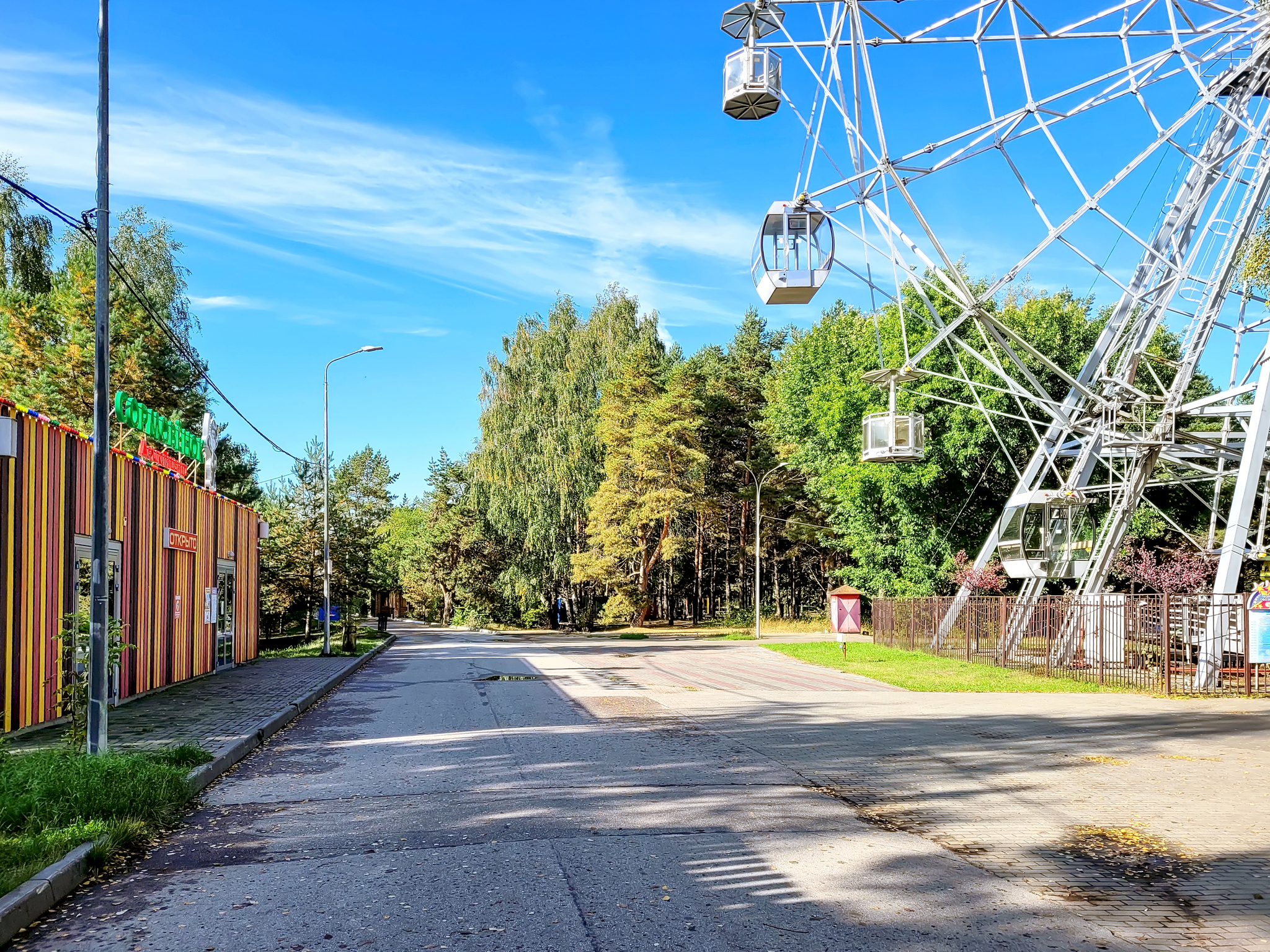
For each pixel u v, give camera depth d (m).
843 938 4.95
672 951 4.78
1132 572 37.62
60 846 6.41
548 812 7.93
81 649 14.59
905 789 8.88
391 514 93.19
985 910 5.38
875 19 21.20
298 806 8.38
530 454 57.44
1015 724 13.95
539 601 60.88
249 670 25.11
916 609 32.62
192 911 5.50
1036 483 28.56
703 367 76.25
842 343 46.81
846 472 42.12
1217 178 26.27
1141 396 26.72
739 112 21.86
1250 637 18.73
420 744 12.11
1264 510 26.02
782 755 10.95
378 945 4.90
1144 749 11.46
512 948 4.84
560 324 60.00
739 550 70.06
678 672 25.36
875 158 21.39
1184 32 21.08
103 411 10.07
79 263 38.19
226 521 25.69
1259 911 5.38
